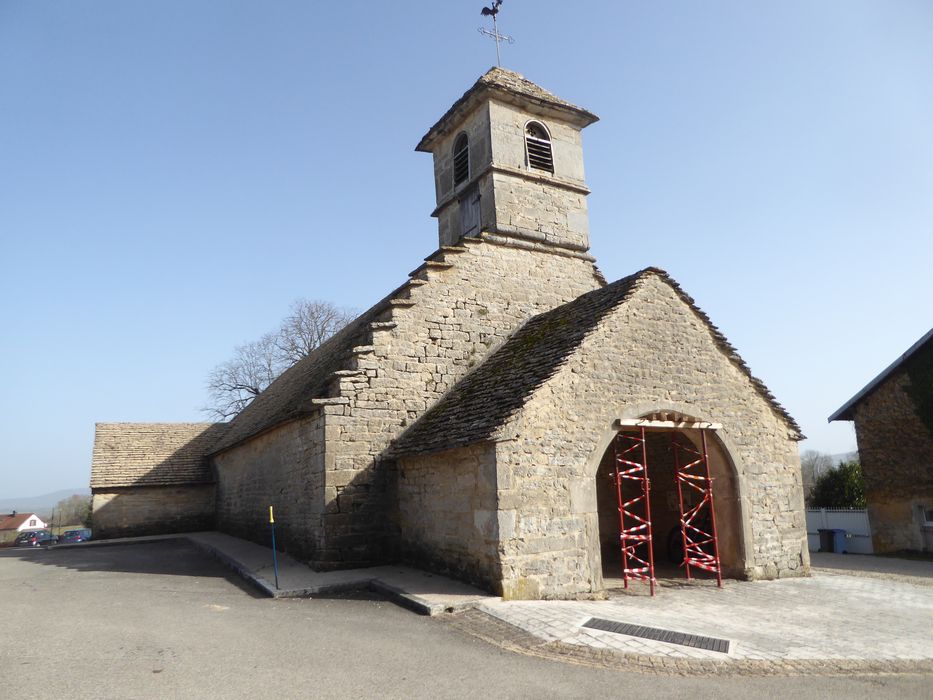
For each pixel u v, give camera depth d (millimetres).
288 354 38031
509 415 9477
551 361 10617
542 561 9344
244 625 7770
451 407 11953
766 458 12672
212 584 11219
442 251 13750
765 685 6012
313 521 12062
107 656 6332
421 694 5477
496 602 8680
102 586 10938
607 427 10547
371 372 12297
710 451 12383
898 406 18547
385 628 7715
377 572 11047
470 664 6340
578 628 7590
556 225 15906
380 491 12023
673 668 6367
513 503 9242
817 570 13664
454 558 10148
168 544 19578
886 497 18719
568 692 5633
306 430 12984
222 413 37188
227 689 5449
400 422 12414
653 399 11250
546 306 15000
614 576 12477
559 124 16750
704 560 12906
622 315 11273
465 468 9977
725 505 12227
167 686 5477
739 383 12641
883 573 13742
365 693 5461
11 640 6938
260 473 17016
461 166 16828
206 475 24422
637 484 16250
